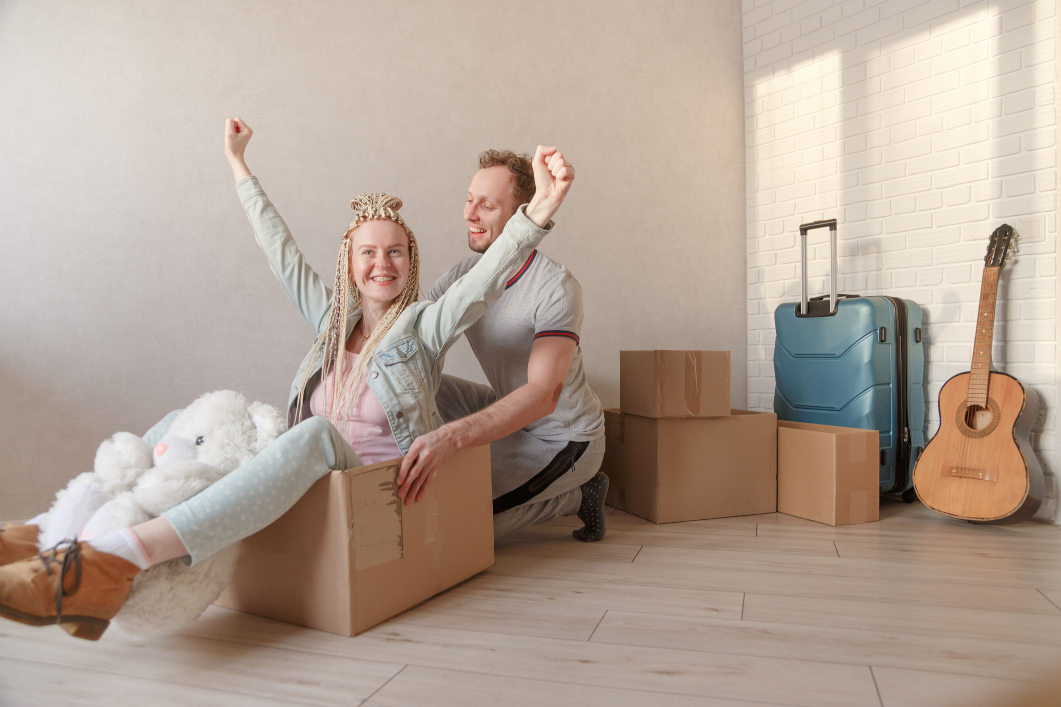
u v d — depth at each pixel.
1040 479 2.16
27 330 2.24
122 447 1.28
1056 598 1.54
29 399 2.24
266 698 1.07
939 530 2.19
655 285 3.14
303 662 1.20
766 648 1.26
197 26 2.43
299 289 1.77
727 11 3.33
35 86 2.27
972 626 1.37
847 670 1.17
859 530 2.19
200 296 2.43
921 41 2.67
